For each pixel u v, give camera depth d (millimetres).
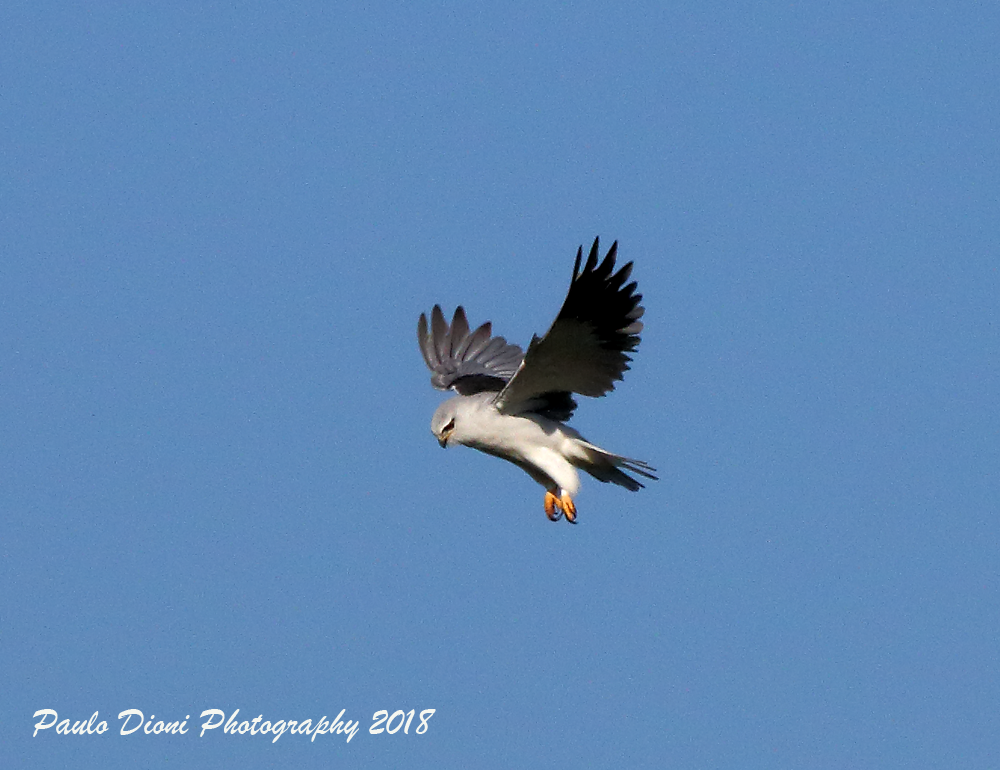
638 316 13609
